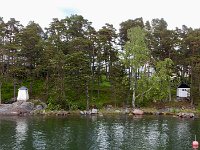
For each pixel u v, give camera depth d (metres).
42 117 94.12
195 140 61.28
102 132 69.56
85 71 109.56
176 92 122.94
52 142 59.78
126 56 108.69
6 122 82.62
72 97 115.81
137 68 107.69
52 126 76.75
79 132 69.31
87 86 109.12
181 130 72.25
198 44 114.88
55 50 115.88
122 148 55.69
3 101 113.50
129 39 119.75
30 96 116.44
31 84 120.56
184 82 125.56
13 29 140.62
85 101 113.69
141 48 107.50
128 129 73.31
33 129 72.31
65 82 109.69
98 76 120.75
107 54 121.56
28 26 131.50
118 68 116.19
